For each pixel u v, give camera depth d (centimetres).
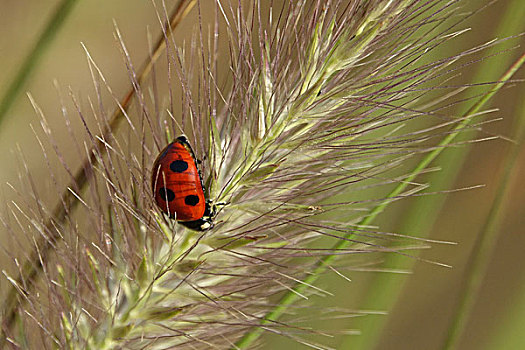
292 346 17
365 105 15
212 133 15
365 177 15
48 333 15
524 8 17
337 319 17
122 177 15
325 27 15
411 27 15
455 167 17
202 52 15
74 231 16
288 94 15
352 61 15
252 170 15
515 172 20
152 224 15
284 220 15
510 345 19
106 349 16
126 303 16
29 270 16
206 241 15
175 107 19
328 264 16
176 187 15
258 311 16
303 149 15
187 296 15
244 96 15
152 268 15
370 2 15
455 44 18
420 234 17
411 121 17
